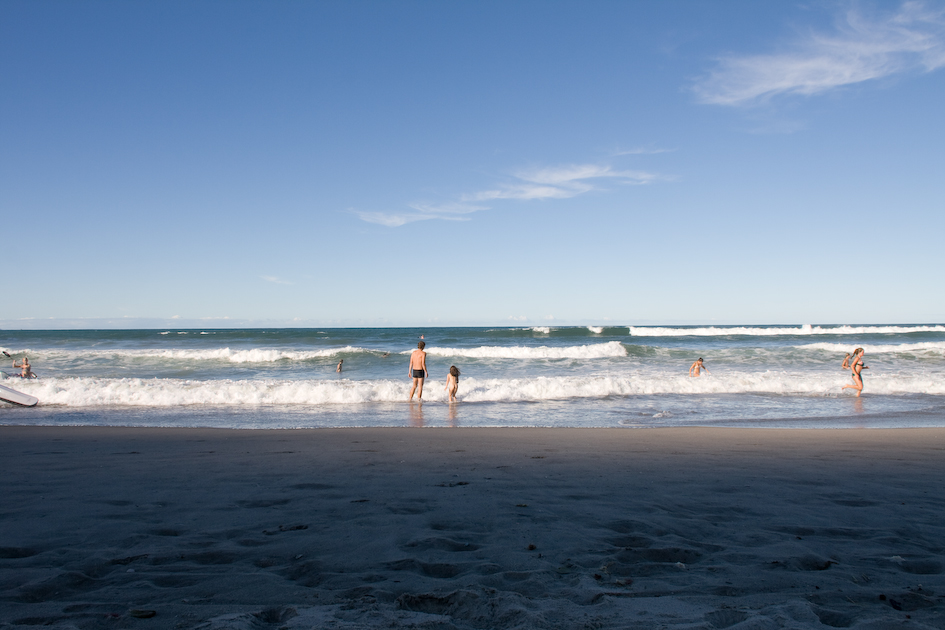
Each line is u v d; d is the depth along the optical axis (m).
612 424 10.55
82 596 2.45
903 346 28.02
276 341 42.12
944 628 2.10
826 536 3.49
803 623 2.11
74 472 5.52
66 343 40.19
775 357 25.97
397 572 2.78
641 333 50.38
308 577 2.72
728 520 3.85
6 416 11.56
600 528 3.62
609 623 2.10
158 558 2.99
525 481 5.12
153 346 37.53
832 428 9.80
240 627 2.03
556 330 52.28
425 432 8.93
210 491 4.67
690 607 2.30
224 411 12.41
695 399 14.36
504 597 2.36
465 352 27.16
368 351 27.02
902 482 5.16
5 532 3.46
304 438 8.21
